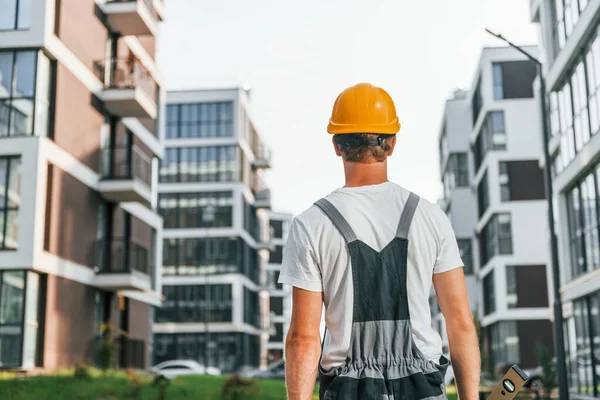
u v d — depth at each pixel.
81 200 26.03
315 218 2.26
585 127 21.00
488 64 45.00
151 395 18.23
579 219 22.53
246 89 65.38
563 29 23.52
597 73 19.64
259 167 67.38
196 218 60.16
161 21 34.94
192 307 58.69
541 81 18.72
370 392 2.14
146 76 30.62
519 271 43.41
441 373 2.24
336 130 2.33
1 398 16.00
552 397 22.83
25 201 22.66
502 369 26.17
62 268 24.20
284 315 83.81
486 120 44.91
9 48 23.66
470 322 2.28
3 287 22.45
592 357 20.97
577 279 21.59
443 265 2.27
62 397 16.61
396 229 2.23
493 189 44.00
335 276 2.22
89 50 27.25
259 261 67.69
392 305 2.21
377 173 2.34
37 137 22.95
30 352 22.41
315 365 2.21
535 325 42.81
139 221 31.86
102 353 25.06
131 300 30.75
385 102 2.37
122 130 30.19
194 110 61.78
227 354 57.59
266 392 20.84
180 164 61.16
